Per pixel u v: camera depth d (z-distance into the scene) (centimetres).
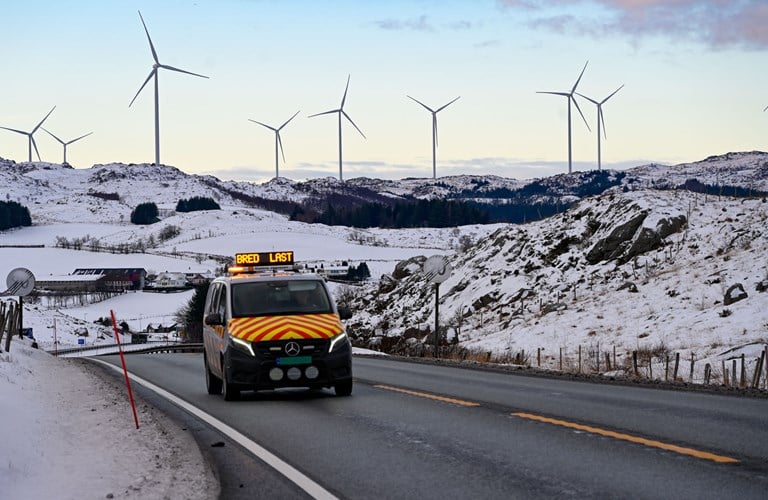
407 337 4800
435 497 915
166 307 18475
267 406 1769
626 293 4425
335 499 925
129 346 10681
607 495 888
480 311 5144
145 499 949
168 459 1202
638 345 3459
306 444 1280
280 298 1955
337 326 1886
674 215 5088
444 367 2800
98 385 2442
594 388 1961
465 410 1591
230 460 1177
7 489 957
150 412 1744
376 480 1011
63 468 1144
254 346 1836
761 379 2369
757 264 4059
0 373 2078
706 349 3092
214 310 2077
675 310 3884
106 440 1393
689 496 870
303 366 1831
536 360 3497
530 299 4975
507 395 1822
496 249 6000
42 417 1552
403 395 1869
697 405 1585
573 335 3991
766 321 3272
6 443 1139
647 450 1127
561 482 958
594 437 1241
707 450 1112
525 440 1241
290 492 968
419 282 6284
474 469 1051
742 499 852
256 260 2158
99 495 973
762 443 1162
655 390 1898
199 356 4606
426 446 1223
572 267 5181
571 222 5691
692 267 4462
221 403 1870
